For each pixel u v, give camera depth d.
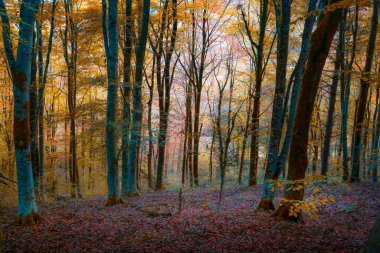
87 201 14.30
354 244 6.75
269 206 9.93
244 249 6.70
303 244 6.87
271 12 17.58
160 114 17.84
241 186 17.64
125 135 12.73
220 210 10.73
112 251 6.79
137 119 14.60
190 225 8.69
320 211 9.89
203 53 20.16
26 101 8.45
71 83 16.86
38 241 7.45
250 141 16.64
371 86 21.53
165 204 12.52
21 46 8.13
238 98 22.42
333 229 7.93
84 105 15.30
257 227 8.20
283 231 7.80
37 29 13.31
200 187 19.41
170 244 7.15
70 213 10.86
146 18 14.06
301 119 8.23
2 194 14.13
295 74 8.88
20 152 8.65
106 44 11.77
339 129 25.12
